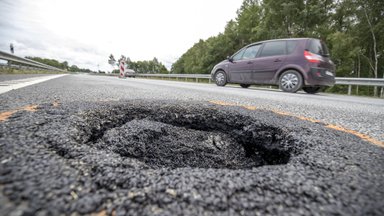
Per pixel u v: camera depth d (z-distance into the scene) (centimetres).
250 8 2261
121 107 193
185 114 210
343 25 1612
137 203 55
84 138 131
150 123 190
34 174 62
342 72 1577
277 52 584
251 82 646
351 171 75
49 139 88
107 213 51
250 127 175
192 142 191
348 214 54
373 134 134
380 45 1436
